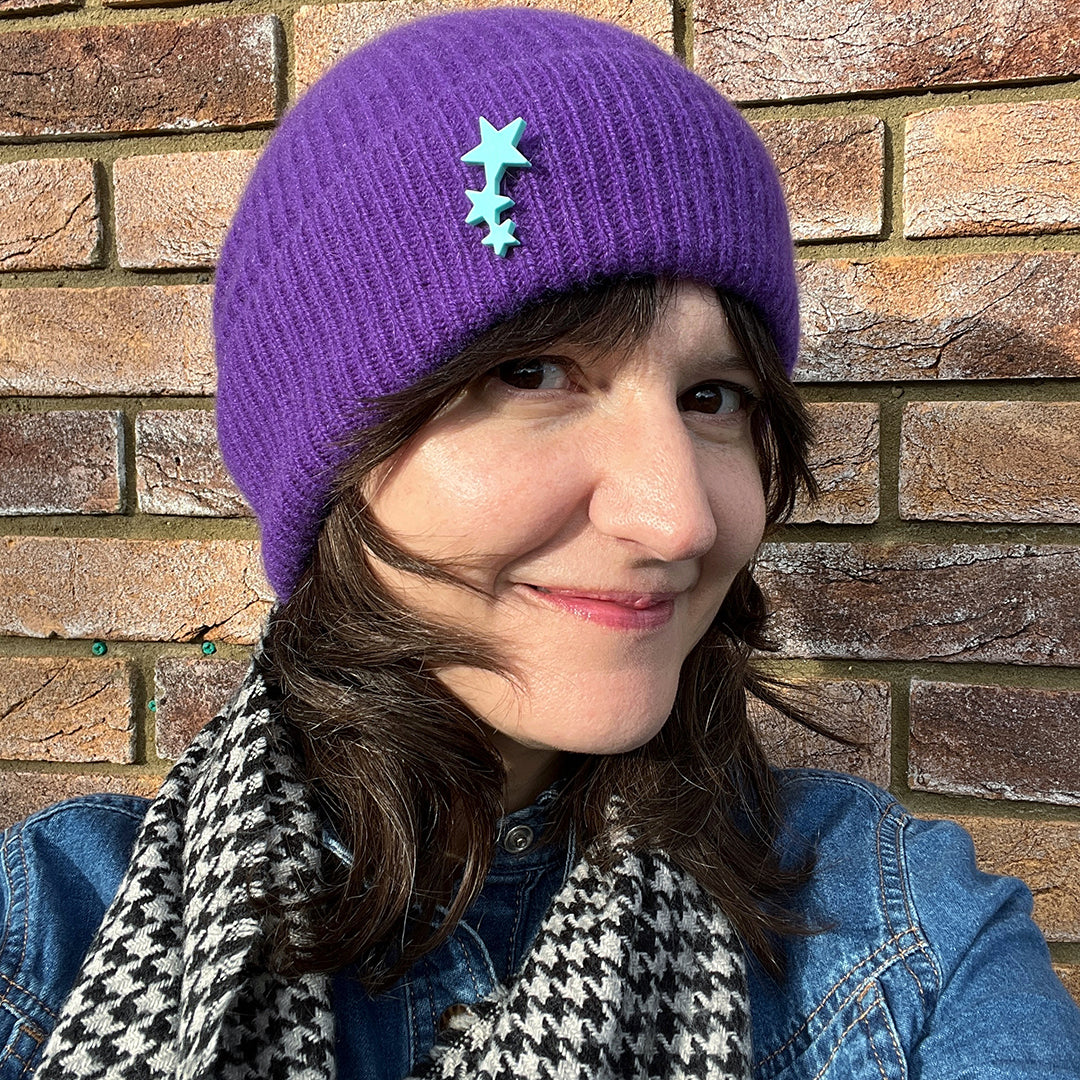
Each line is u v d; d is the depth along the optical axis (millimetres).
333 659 472
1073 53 598
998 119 608
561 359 435
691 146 430
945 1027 466
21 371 671
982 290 615
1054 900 629
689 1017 467
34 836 506
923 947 484
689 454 431
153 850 470
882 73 614
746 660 562
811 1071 475
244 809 458
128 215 660
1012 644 625
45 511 677
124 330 665
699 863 492
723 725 539
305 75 646
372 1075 464
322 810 479
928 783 638
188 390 662
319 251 441
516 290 419
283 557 482
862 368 628
